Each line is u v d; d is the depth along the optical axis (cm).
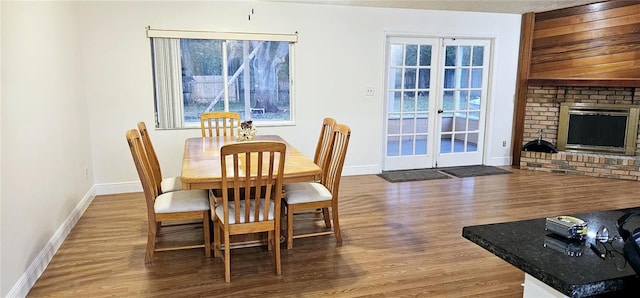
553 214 401
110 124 459
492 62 599
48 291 254
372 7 530
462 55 590
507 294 254
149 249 292
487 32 585
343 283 266
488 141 621
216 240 299
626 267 105
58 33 350
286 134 525
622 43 527
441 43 576
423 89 584
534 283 114
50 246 301
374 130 565
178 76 475
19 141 258
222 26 477
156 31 454
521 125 614
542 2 512
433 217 393
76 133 395
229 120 483
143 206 421
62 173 344
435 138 602
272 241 295
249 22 486
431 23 558
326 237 342
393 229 361
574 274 102
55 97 336
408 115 586
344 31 526
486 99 612
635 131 546
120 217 388
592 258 111
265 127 514
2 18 243
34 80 291
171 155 486
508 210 414
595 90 565
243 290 257
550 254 114
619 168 541
